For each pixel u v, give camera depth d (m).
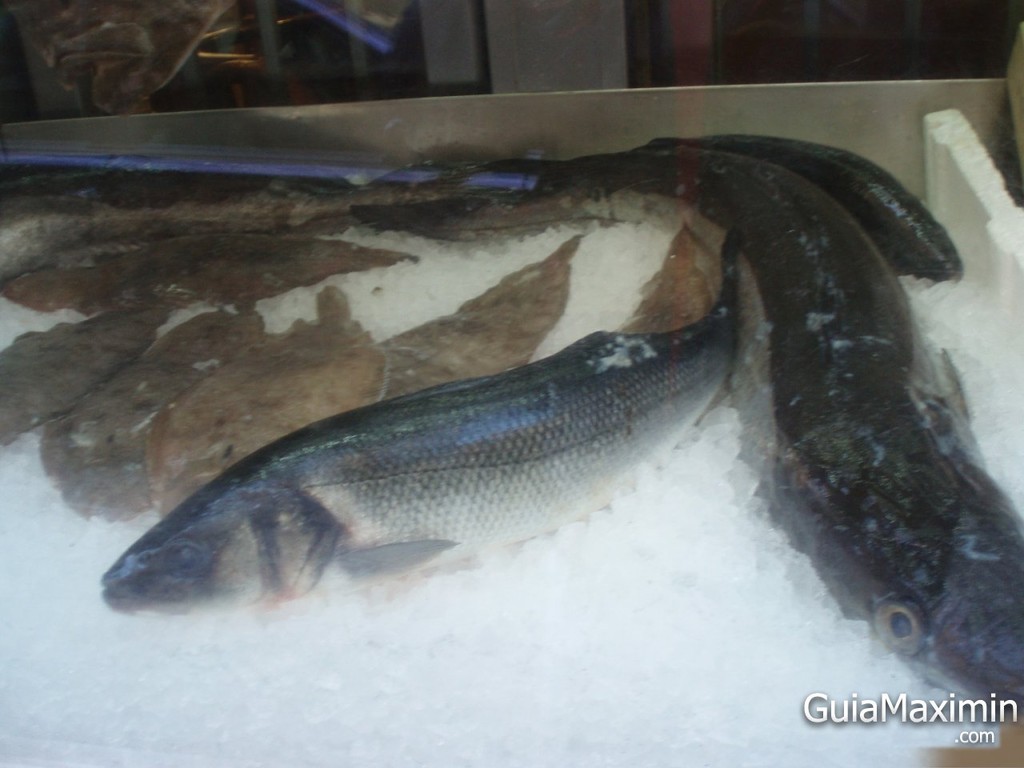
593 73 0.98
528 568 0.66
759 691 0.57
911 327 0.77
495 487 0.65
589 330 0.79
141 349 0.84
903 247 0.90
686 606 0.63
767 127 0.99
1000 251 0.82
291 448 0.63
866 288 0.78
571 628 0.62
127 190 0.97
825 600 0.64
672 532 0.69
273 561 0.61
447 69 1.01
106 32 0.92
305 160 1.03
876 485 0.62
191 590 0.60
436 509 0.64
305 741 0.57
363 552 0.63
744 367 0.77
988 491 0.63
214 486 0.62
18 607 0.63
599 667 0.59
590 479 0.69
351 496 0.62
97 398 0.76
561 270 0.87
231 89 1.04
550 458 0.67
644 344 0.72
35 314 0.90
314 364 0.75
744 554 0.67
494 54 1.00
